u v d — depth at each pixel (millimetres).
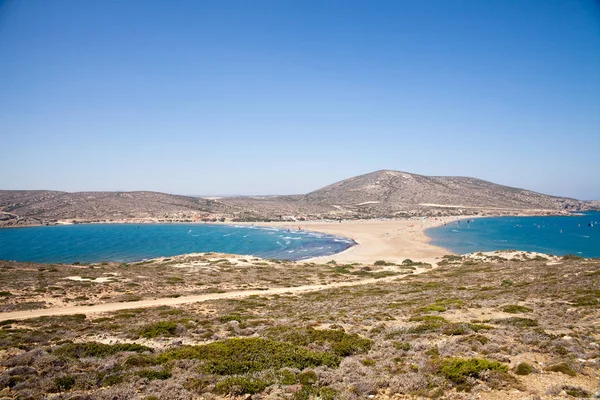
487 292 30359
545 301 23047
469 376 9430
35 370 11742
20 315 27531
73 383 10508
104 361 13109
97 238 145375
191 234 165375
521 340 13070
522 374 9664
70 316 26016
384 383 9531
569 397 8109
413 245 116062
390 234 153000
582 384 8898
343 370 10898
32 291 37281
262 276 56125
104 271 56125
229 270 62094
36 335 18656
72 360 13250
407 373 10195
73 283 43094
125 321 24016
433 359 10977
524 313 19781
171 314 26406
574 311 18859
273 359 12148
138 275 52531
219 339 17312
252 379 10273
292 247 121125
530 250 97812
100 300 34469
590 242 117125
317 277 56312
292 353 12609
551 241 120938
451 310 21797
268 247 121312
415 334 15508
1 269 52281
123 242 132875
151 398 8938
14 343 16828
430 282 43812
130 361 12617
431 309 22172
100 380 10719
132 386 10000
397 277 55281
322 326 18719
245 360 12211
